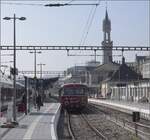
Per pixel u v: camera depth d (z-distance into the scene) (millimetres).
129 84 126250
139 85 113500
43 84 97125
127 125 43906
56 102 93875
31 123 36875
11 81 68875
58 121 48656
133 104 78688
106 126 44969
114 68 181000
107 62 183875
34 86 77000
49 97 123375
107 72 180375
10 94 65000
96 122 50219
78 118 56094
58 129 40594
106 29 146000
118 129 41625
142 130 39000
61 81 175625
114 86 152875
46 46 71812
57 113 48188
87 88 64438
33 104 68062
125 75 162000
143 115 57656
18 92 72562
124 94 131500
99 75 181375
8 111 34938
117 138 34156
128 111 70062
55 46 72062
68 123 47156
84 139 33281
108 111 73438
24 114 49188
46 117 44500
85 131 39625
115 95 146125
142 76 171625
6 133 29109
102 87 172500
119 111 74188
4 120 39094
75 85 63688
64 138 33344
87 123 48188
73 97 63344
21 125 35031
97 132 37938
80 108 64125
